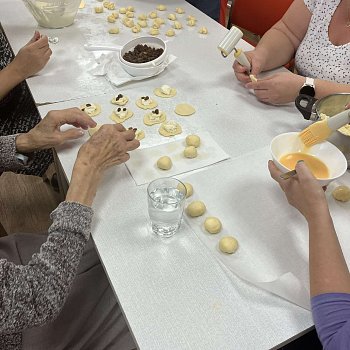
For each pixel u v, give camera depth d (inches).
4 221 68.1
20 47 56.1
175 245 30.6
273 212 33.5
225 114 45.5
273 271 28.9
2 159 40.3
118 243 30.4
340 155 34.2
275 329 25.4
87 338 35.5
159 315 25.9
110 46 55.8
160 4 70.7
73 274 28.6
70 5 58.7
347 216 33.4
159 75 52.1
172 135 41.9
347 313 23.2
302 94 43.6
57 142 39.3
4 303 25.2
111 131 36.0
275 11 66.7
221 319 25.8
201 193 35.0
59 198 72.6
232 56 56.7
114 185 35.5
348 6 48.7
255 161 38.8
